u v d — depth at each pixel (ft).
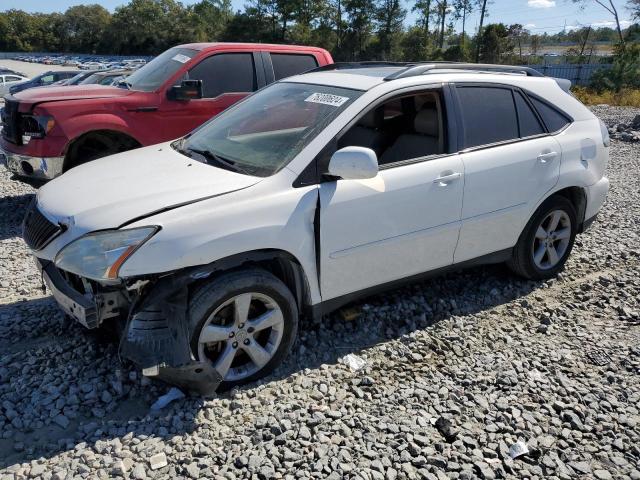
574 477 8.59
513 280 15.56
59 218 10.06
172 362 9.16
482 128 13.42
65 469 8.29
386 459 8.73
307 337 12.30
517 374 11.18
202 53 23.12
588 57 167.94
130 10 310.65
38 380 10.45
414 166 12.12
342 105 11.78
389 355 11.76
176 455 8.70
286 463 8.54
